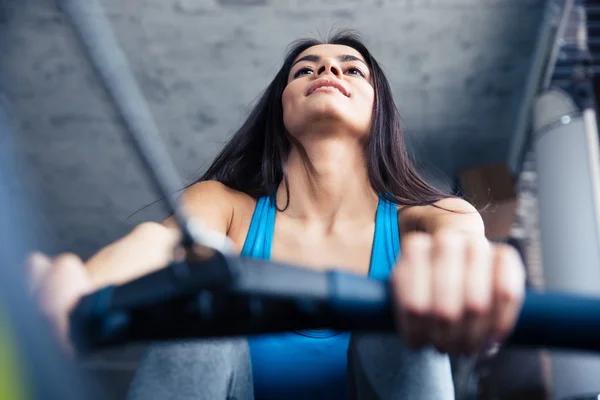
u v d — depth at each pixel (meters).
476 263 0.51
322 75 1.31
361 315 0.51
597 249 2.95
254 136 1.44
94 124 3.86
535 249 4.04
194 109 3.83
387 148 1.35
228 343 0.95
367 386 0.95
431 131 3.94
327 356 1.02
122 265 0.84
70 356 0.49
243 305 0.49
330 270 0.53
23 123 3.80
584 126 3.26
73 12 0.39
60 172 4.09
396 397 0.92
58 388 0.47
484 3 3.36
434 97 3.78
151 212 2.66
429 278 0.51
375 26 3.46
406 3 3.37
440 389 0.93
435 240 0.53
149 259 0.87
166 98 3.79
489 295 0.50
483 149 4.00
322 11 3.41
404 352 0.93
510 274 0.51
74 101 3.75
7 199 0.48
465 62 3.62
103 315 0.49
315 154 1.25
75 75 3.59
